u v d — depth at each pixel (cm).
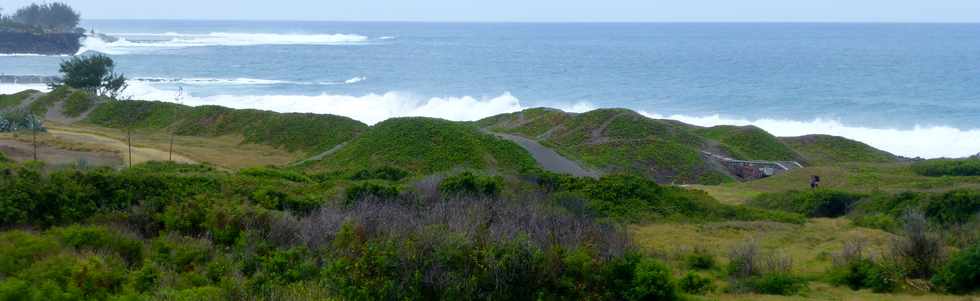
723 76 11875
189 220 1697
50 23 19962
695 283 1438
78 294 1169
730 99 9175
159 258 1398
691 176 4391
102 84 7800
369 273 1188
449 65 13850
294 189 2286
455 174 2461
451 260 1205
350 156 3919
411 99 8869
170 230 1664
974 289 1439
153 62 14050
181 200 1922
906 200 2709
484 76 11788
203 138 5191
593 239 1430
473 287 1173
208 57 15338
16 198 1708
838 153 5481
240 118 5425
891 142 6675
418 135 3966
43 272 1225
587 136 5162
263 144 4953
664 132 5194
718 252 1895
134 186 1964
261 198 2025
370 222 1501
